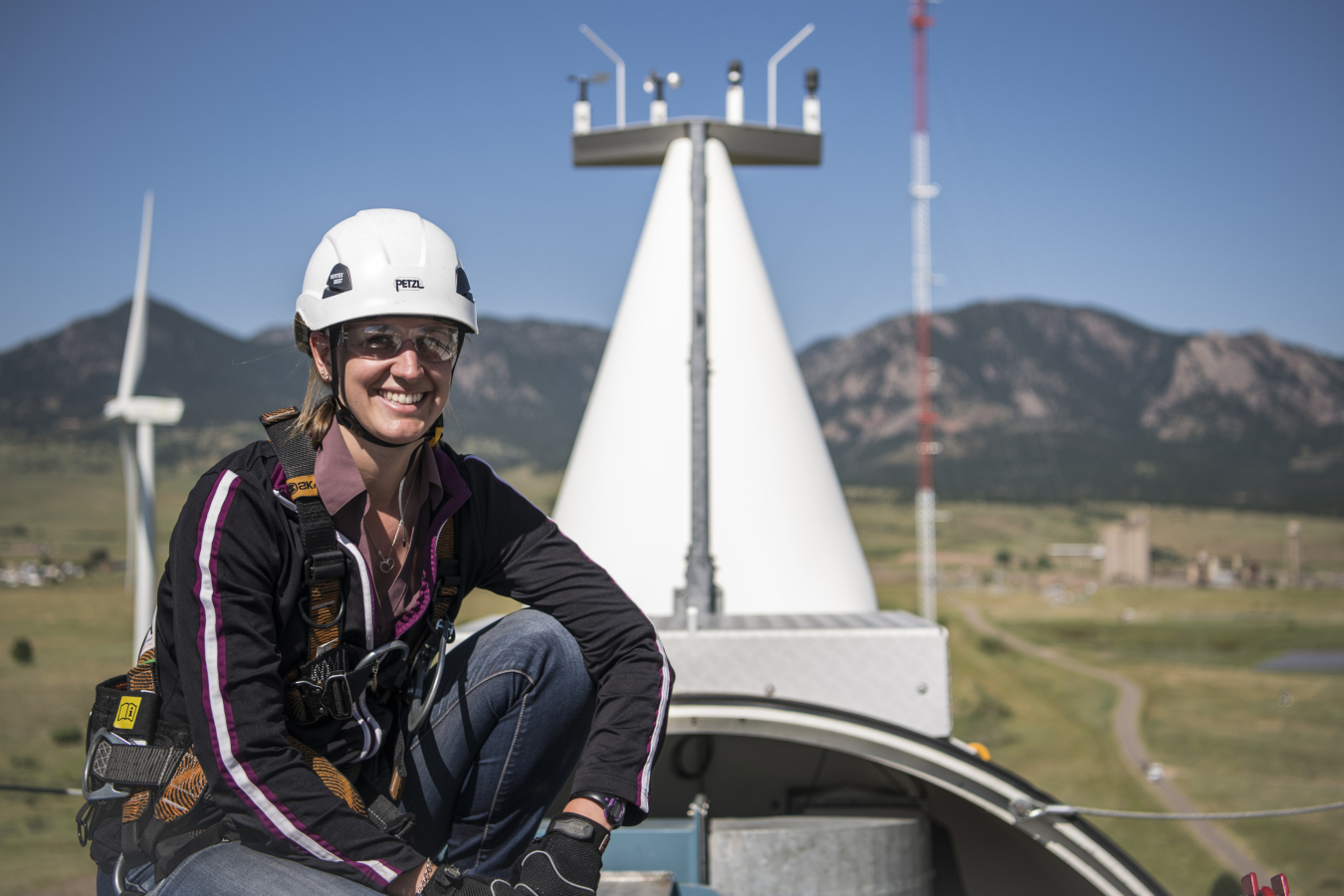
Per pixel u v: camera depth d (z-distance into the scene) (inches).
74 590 7495.1
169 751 67.9
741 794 157.6
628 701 75.2
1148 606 6924.2
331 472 67.7
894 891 136.6
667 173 224.7
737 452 204.1
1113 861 134.6
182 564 64.3
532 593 78.7
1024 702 3590.1
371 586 69.0
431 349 70.7
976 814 159.8
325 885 63.9
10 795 2431.1
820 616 168.1
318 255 72.4
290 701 67.8
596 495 208.4
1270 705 3595.0
